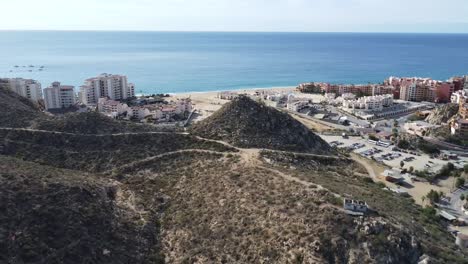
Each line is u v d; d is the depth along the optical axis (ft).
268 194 302.45
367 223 261.65
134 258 264.72
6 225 250.98
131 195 335.26
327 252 242.78
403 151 638.12
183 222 299.17
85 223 276.82
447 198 454.40
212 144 435.12
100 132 457.27
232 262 251.80
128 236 281.95
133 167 390.63
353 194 325.42
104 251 260.42
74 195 297.74
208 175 357.82
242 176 341.00
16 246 239.91
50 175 323.98
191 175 366.63
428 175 523.29
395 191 457.68
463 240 319.68
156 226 302.66
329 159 496.64
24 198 275.59
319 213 269.85
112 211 303.89
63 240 255.91
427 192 475.31
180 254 271.28
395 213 319.47
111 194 332.19
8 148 413.39
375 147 655.35
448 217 399.03
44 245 246.47
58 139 436.35
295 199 290.76
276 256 245.65
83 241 259.80
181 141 444.14
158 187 354.95
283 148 471.62
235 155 407.23
